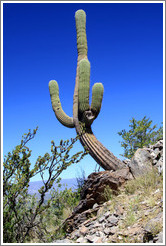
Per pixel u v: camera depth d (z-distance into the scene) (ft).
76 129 25.31
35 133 14.56
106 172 19.74
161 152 19.61
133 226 12.85
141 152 19.90
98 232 14.14
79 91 25.50
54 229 18.11
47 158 14.35
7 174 13.73
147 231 11.43
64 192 16.47
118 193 18.01
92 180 19.26
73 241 14.61
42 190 14.51
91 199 18.33
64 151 14.62
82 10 29.81
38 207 14.56
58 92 28.96
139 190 17.03
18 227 14.66
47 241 15.79
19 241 14.38
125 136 33.27
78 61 28.66
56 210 19.43
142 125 32.71
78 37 29.17
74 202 21.53
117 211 15.25
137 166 19.19
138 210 14.26
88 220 16.58
